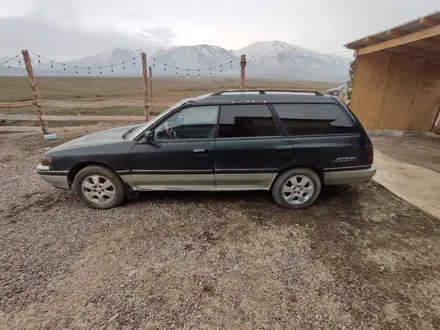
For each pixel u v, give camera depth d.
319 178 3.45
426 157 6.07
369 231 3.00
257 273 2.36
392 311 1.96
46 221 3.25
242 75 7.31
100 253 2.64
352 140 3.32
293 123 3.32
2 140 7.54
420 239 2.85
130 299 2.08
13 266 2.46
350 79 8.60
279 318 1.90
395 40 6.23
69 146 3.46
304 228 3.07
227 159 3.28
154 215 3.36
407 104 8.58
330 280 2.27
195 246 2.74
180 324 1.87
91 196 3.50
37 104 7.55
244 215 3.36
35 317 1.92
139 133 3.39
